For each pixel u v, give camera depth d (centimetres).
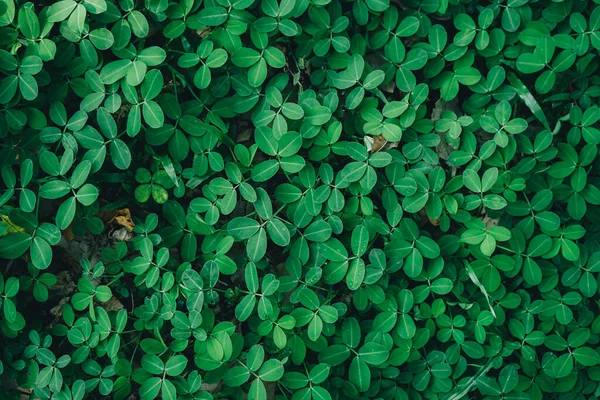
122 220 69
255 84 66
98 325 66
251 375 69
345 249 66
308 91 67
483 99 68
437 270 67
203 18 65
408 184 66
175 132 66
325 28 66
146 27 64
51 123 66
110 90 65
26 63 63
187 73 67
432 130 70
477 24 69
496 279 68
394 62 67
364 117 67
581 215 69
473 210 69
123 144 65
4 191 65
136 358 69
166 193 67
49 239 64
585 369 71
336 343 68
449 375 69
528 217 68
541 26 68
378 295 67
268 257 70
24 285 66
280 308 67
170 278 66
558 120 70
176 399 66
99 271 66
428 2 67
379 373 68
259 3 66
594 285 69
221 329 66
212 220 66
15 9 64
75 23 63
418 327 69
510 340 70
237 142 69
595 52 69
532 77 70
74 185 64
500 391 69
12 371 67
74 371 67
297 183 67
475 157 68
